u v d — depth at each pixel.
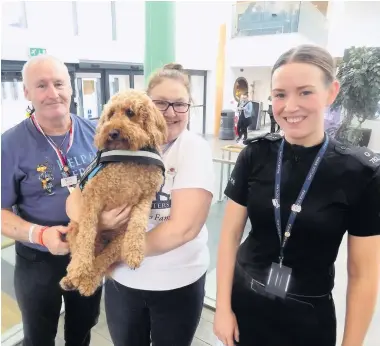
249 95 11.12
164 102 1.24
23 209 1.53
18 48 5.15
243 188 1.17
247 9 9.61
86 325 1.76
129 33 7.38
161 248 1.08
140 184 1.12
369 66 2.83
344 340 1.01
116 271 1.25
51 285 1.56
